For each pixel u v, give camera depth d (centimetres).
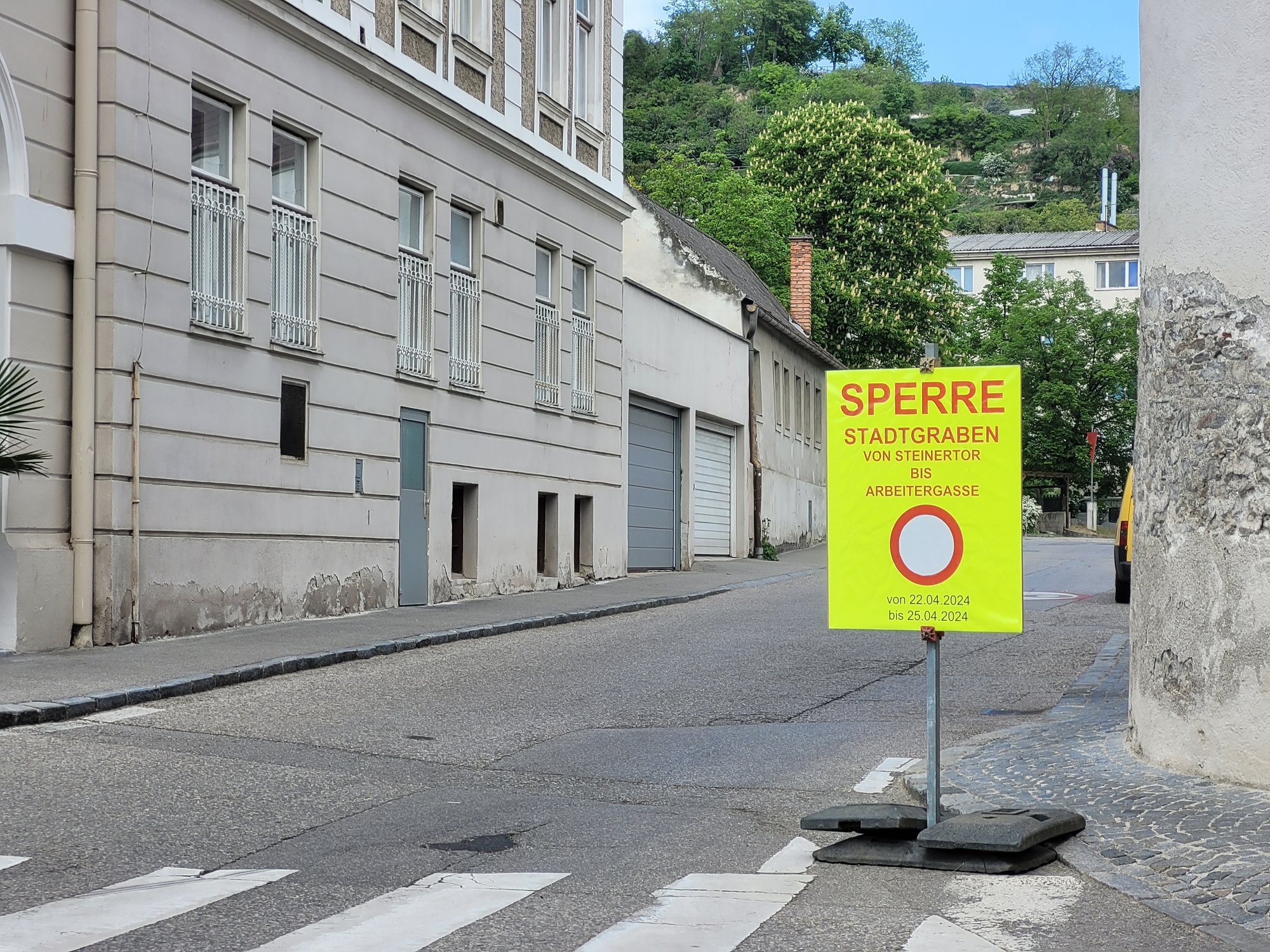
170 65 1435
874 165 5819
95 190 1345
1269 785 739
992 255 9788
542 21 2350
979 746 919
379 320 1830
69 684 1083
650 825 733
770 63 9681
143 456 1389
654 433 2928
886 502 673
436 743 957
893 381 673
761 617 1886
